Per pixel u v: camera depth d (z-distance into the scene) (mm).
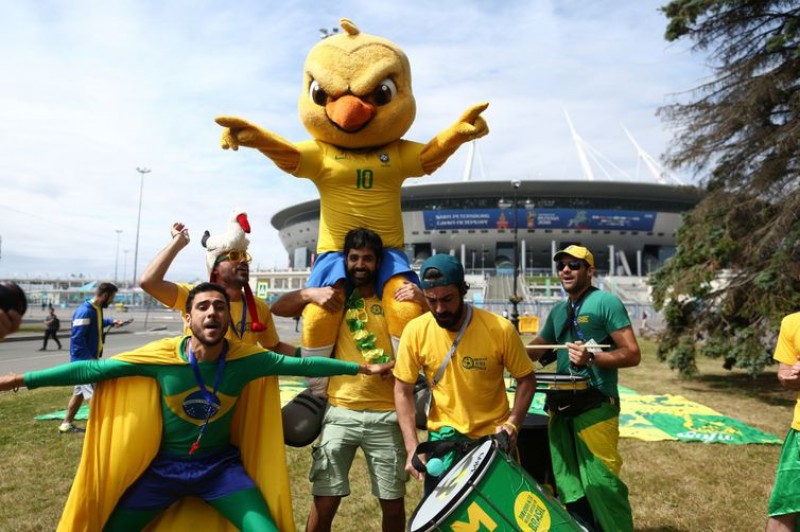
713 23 11930
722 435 7383
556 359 4328
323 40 4621
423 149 4508
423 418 4055
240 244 3666
